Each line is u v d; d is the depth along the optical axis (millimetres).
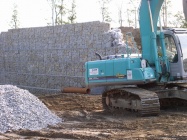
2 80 31609
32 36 28219
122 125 10797
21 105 11867
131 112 12836
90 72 13742
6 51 31234
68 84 24578
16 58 29984
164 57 12523
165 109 13750
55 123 11781
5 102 11828
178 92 12336
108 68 13211
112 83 13156
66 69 24938
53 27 26156
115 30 22625
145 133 9477
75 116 13172
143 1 12664
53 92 25594
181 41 12320
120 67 12836
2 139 9328
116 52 21234
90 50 23062
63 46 25281
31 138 9484
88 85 13852
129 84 12891
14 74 30016
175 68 12406
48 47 26625
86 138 9203
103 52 22125
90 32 23234
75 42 24312
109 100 13938
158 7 12383
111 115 13250
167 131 9633
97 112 14133
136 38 25484
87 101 18359
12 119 11133
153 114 12000
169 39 12594
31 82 28062
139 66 12609
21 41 29438
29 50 28484
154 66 12602
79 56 23906
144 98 11680
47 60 26656
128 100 12727
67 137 9492
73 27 24469
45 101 18828
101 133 9711
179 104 13688
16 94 12312
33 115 11656
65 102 18406
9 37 30891
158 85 12930
